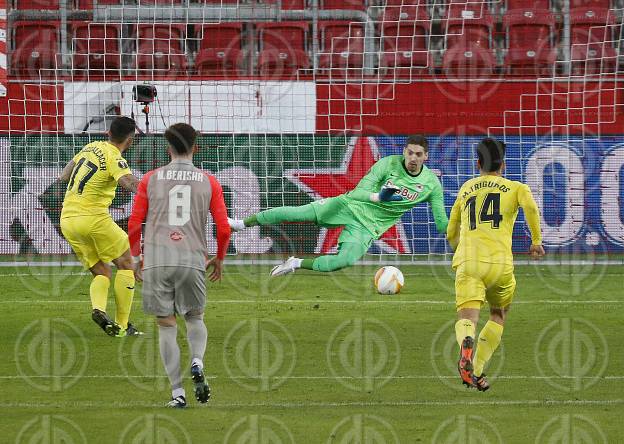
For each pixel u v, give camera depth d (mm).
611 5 53875
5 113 46938
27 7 52656
